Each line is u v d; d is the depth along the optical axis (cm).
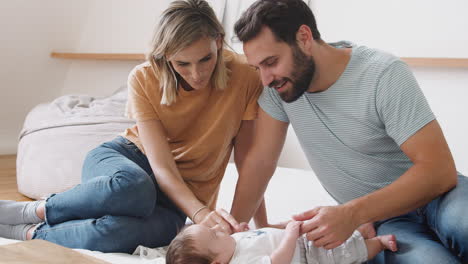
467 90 295
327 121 160
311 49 148
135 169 173
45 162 319
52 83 518
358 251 146
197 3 166
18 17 450
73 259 144
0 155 491
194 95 183
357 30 335
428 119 144
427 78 311
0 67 472
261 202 202
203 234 137
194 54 163
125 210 169
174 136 192
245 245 141
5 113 498
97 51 499
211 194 199
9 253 146
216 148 190
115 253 166
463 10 289
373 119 152
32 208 187
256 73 188
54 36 489
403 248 140
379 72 148
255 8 144
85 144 317
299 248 145
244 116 190
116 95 405
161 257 157
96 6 495
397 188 141
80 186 175
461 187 140
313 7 356
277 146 182
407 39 312
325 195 270
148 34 452
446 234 135
